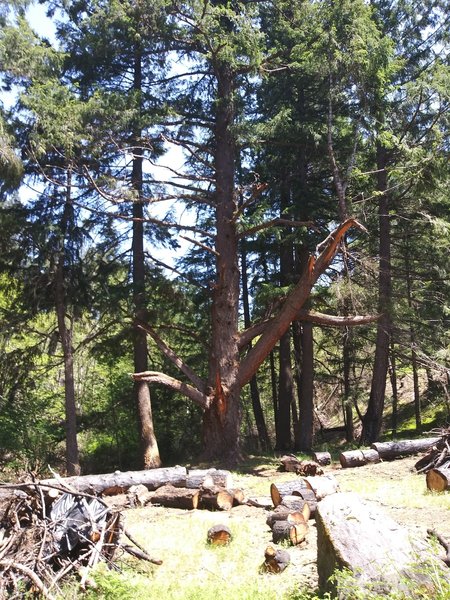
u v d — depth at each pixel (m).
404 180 20.25
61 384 26.88
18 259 19.97
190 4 18.53
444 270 21.61
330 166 22.14
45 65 19.00
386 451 15.47
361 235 24.25
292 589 6.53
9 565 6.13
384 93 20.48
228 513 10.92
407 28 22.80
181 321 25.02
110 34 19.92
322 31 19.58
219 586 6.89
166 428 26.28
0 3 18.22
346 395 26.88
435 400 29.20
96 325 22.86
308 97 23.22
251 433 29.69
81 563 6.90
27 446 19.45
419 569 4.82
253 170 24.44
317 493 10.32
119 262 22.03
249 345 26.73
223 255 20.30
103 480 12.70
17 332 20.34
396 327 21.31
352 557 5.38
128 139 19.75
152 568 7.69
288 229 23.30
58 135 17.81
